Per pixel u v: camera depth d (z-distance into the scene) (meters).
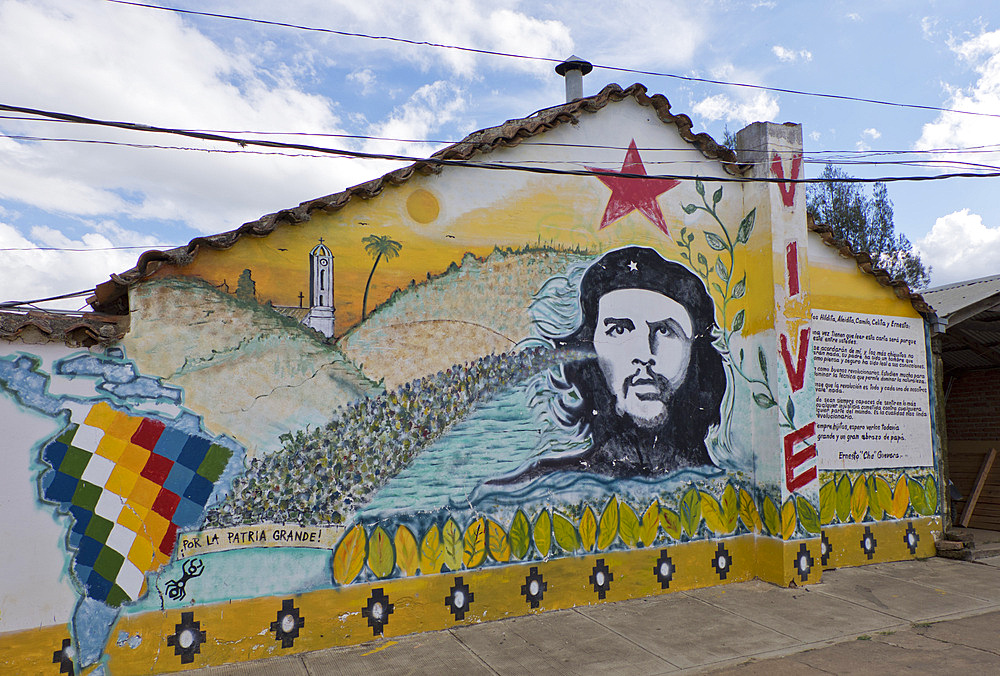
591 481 7.14
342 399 6.09
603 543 7.13
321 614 5.82
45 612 4.95
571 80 8.52
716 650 5.81
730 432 8.02
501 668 5.41
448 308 6.62
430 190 6.66
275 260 5.94
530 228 7.11
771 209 8.09
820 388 8.64
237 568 5.56
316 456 5.94
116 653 5.13
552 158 7.32
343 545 5.96
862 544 8.65
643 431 7.49
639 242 7.73
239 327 5.75
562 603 6.86
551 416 7.01
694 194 8.14
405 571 6.19
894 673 5.30
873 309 9.16
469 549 6.48
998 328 10.84
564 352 7.16
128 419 5.32
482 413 6.68
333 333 6.11
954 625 6.44
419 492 6.32
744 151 8.52
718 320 8.12
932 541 9.20
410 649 5.80
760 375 8.09
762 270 8.15
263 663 5.50
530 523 6.79
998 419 11.76
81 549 5.10
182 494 5.44
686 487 7.67
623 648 5.84
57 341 5.14
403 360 6.37
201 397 5.57
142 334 5.42
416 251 6.53
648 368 7.60
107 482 5.22
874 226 19.67
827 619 6.59
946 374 12.75
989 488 11.46
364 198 6.29
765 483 7.92
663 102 7.95
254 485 5.69
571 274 7.29
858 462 8.79
